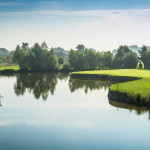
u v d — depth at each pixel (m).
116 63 125.69
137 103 32.06
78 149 18.66
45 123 25.11
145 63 120.38
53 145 19.41
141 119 26.06
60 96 40.94
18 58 118.81
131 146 19.22
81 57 126.25
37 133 22.06
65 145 19.31
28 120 26.14
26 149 18.64
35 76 85.44
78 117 27.20
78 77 78.69
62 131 22.53
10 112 29.66
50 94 43.06
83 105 33.44
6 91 46.78
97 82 63.53
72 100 37.25
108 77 68.88
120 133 22.02
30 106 33.00
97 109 30.81
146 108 30.75
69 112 29.53
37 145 19.39
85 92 45.44
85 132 22.34
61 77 81.75
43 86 55.12
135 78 59.03
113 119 26.23
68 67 119.19
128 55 117.69
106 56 128.12
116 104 33.38
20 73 101.62
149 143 19.73
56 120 26.14
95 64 129.25
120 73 73.12
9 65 136.50
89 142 20.05
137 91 33.31
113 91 36.56
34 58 115.44
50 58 116.31
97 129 23.09
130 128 23.31
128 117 26.86
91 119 26.41
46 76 86.12
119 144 19.61
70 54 125.88
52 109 31.20
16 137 21.14
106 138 20.80
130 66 116.50
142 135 21.48
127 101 33.81
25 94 42.97
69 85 57.09
